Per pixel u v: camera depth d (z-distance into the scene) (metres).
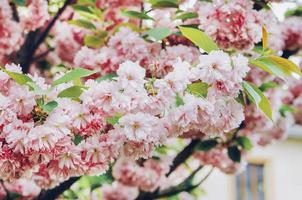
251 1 3.91
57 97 2.55
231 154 4.87
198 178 12.41
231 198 12.80
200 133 4.60
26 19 4.65
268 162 13.46
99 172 2.68
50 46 5.53
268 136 6.64
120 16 4.65
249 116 5.08
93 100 2.51
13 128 2.40
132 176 5.92
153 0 3.85
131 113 2.53
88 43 4.21
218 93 2.59
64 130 2.42
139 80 2.53
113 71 3.71
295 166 13.60
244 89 2.73
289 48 5.43
